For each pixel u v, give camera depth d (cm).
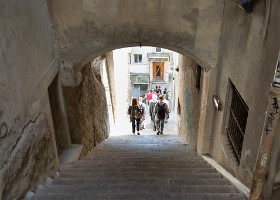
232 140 484
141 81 2519
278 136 270
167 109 1068
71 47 556
